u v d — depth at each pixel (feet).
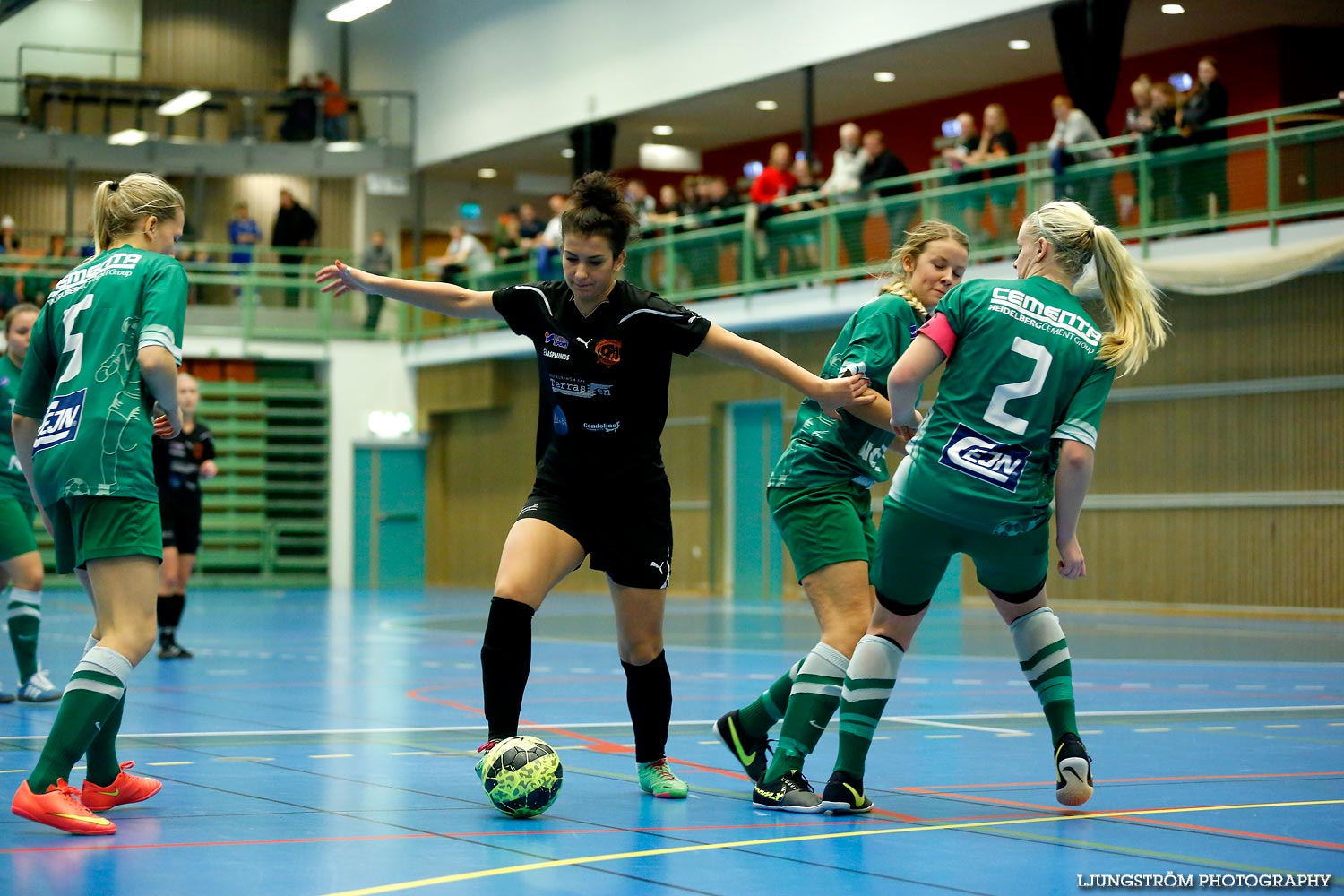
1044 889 11.28
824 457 15.88
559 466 15.56
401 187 100.73
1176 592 60.80
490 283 83.30
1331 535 55.77
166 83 100.78
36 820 13.48
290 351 95.04
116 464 14.28
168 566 37.19
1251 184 51.70
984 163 57.77
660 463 15.80
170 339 14.44
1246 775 17.48
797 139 89.66
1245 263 52.13
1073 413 14.62
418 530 98.32
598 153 86.22
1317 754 19.33
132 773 16.98
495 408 93.09
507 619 15.08
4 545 26.21
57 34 109.19
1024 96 77.00
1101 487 63.41
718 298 71.92
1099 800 15.65
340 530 96.22
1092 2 59.82
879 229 62.49
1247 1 62.54
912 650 39.96
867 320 15.97
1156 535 61.57
